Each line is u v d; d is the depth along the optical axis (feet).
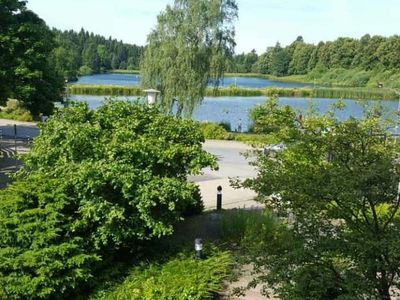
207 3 118.73
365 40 392.88
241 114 173.68
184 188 35.53
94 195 33.45
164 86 118.42
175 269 33.76
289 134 23.93
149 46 121.49
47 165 36.83
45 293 30.99
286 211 22.97
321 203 21.31
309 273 21.25
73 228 32.65
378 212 23.20
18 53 90.89
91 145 35.55
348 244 20.72
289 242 22.36
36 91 95.76
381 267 20.39
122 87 246.47
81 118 39.29
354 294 20.15
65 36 581.94
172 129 39.65
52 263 31.17
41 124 39.75
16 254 31.89
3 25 91.20
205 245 38.78
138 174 34.17
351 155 22.06
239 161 83.51
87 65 545.03
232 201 58.39
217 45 119.65
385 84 302.45
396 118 26.89
